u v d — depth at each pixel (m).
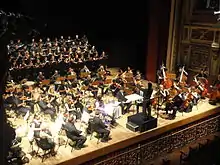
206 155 13.30
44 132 10.12
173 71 17.28
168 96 13.02
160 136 12.12
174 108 12.65
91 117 11.15
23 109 11.91
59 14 17.66
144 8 18.36
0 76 6.36
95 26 19.16
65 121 11.08
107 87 14.45
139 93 13.23
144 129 11.47
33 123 10.24
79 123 11.86
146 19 18.45
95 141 10.73
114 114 12.11
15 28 6.95
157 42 17.28
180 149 13.05
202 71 15.65
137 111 12.61
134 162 11.41
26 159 9.36
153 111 13.30
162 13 16.83
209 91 15.55
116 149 10.73
